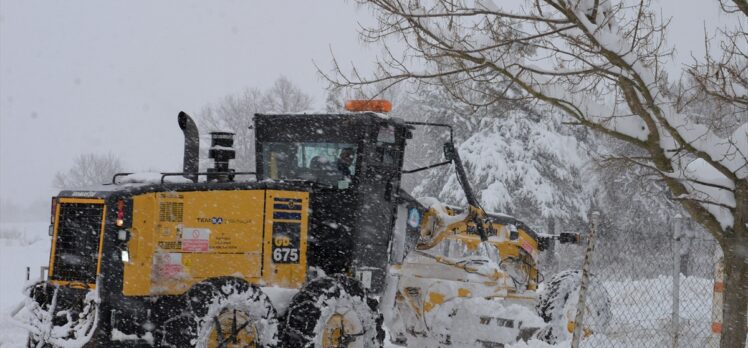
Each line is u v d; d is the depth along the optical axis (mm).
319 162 8094
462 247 15750
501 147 24047
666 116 5914
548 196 23438
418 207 8953
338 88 6406
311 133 8125
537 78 6035
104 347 6707
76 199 7059
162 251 7023
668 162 6230
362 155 7902
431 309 8781
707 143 6051
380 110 8125
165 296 7023
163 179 7199
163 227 7039
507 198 23188
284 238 7590
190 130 7547
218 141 7793
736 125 6711
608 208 25453
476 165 23938
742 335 6441
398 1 5906
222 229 7301
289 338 7078
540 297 10039
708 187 6508
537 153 24234
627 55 5730
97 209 6895
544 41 6012
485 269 9266
